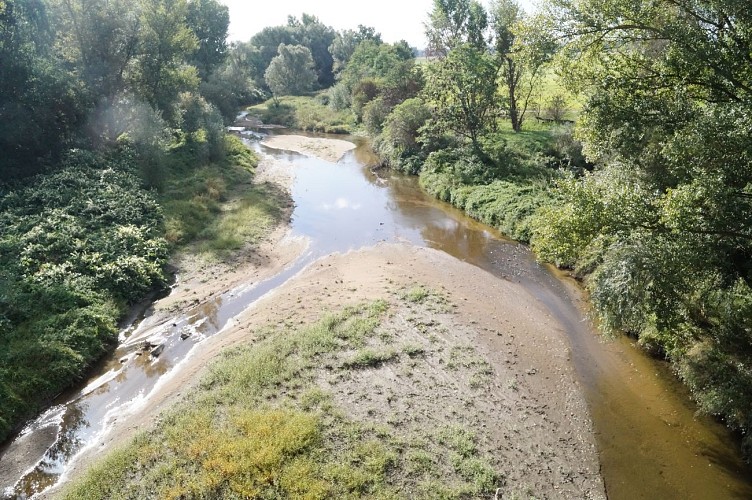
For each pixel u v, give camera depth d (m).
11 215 22.59
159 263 22.88
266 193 34.47
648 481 11.82
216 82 66.25
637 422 13.66
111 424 14.09
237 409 13.25
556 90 45.94
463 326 17.92
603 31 14.52
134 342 18.17
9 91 27.05
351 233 28.52
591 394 14.82
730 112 11.59
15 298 17.59
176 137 39.94
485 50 42.34
